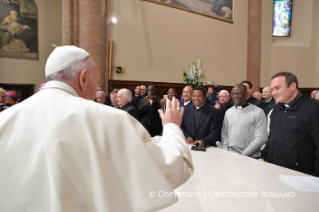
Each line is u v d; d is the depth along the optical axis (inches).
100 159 25.1
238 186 55.2
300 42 448.8
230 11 385.1
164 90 313.3
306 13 444.5
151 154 28.9
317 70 442.0
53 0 353.7
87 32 238.5
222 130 118.9
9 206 24.5
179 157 31.2
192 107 117.6
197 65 347.9
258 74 404.2
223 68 378.9
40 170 24.8
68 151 25.2
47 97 29.9
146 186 25.6
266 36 438.9
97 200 24.2
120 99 138.2
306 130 75.9
